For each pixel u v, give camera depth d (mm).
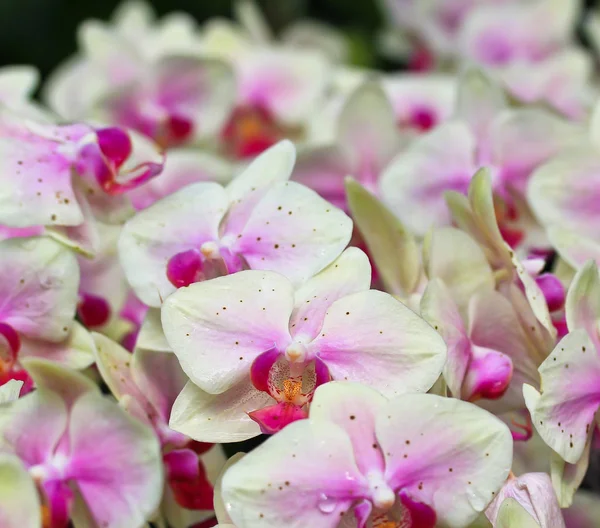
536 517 634
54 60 1200
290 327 646
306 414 633
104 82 849
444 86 853
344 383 618
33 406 620
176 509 663
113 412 611
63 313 660
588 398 646
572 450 642
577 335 638
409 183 751
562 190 732
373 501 614
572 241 694
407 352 631
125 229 670
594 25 977
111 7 1205
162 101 832
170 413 651
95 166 687
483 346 671
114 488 615
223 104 833
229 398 643
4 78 812
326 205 663
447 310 654
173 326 637
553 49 926
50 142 689
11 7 1178
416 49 1037
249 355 642
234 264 663
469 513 615
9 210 673
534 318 658
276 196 668
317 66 864
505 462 612
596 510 682
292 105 862
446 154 754
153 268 669
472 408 615
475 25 919
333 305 641
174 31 901
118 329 711
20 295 659
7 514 603
